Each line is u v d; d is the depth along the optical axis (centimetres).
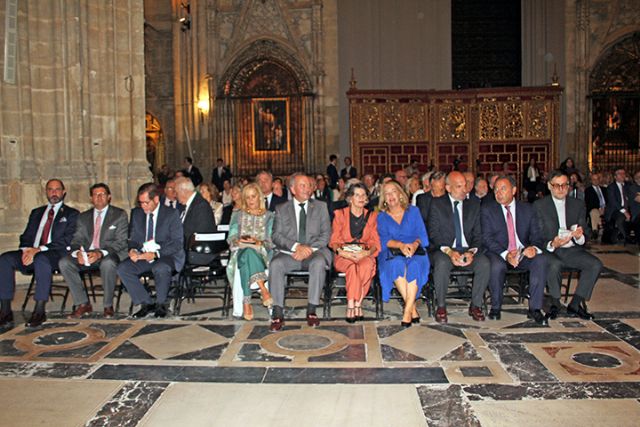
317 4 1895
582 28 1908
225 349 535
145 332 589
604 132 1934
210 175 1930
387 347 535
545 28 1933
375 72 1914
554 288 627
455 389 438
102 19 948
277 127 1944
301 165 1941
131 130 992
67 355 522
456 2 2014
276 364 495
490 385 445
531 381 451
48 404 421
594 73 1928
